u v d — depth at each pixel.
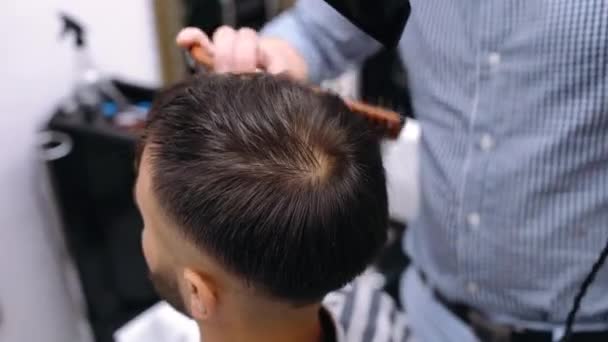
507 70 0.68
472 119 0.73
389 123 0.57
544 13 0.64
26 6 1.12
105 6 1.24
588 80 0.64
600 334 0.76
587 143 0.66
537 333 0.79
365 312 0.65
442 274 0.86
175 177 0.45
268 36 0.78
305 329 0.54
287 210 0.45
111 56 1.29
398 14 0.57
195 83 0.51
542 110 0.67
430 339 0.90
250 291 0.48
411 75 0.82
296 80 0.55
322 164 0.46
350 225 0.47
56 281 1.41
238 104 0.47
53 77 1.21
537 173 0.70
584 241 0.71
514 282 0.78
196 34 0.64
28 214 1.28
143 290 1.35
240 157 0.45
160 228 0.48
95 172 1.20
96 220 1.27
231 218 0.45
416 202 1.08
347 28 0.73
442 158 0.79
